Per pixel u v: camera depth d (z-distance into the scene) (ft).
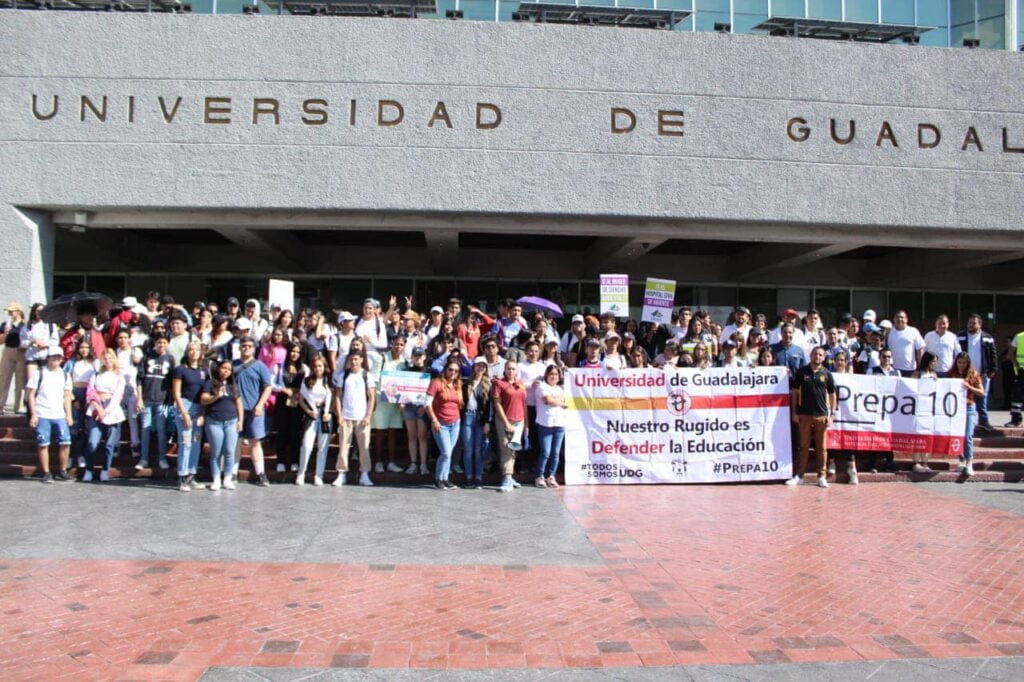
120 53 46.62
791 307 65.92
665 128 48.01
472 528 25.68
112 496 30.30
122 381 34.37
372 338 38.83
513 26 47.52
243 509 28.14
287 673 14.44
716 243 59.88
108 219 48.14
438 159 47.09
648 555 22.61
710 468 35.86
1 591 18.60
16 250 46.47
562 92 47.55
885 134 49.34
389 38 47.14
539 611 17.84
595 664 15.08
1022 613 18.35
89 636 16.01
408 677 14.38
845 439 36.60
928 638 16.72
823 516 28.58
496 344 36.04
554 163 47.47
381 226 48.49
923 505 30.94
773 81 48.65
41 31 46.60
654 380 35.91
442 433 33.17
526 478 35.53
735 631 16.88
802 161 48.70
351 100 46.98
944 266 57.52
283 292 42.70
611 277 43.73
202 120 46.62
